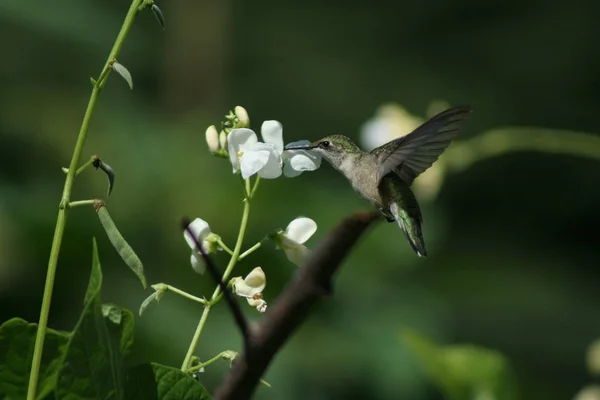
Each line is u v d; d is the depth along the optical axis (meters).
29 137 10.46
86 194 9.93
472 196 20.17
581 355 14.92
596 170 20.12
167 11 14.48
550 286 16.92
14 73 12.52
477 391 5.18
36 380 3.01
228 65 19.22
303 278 2.10
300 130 20.36
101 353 2.89
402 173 5.48
